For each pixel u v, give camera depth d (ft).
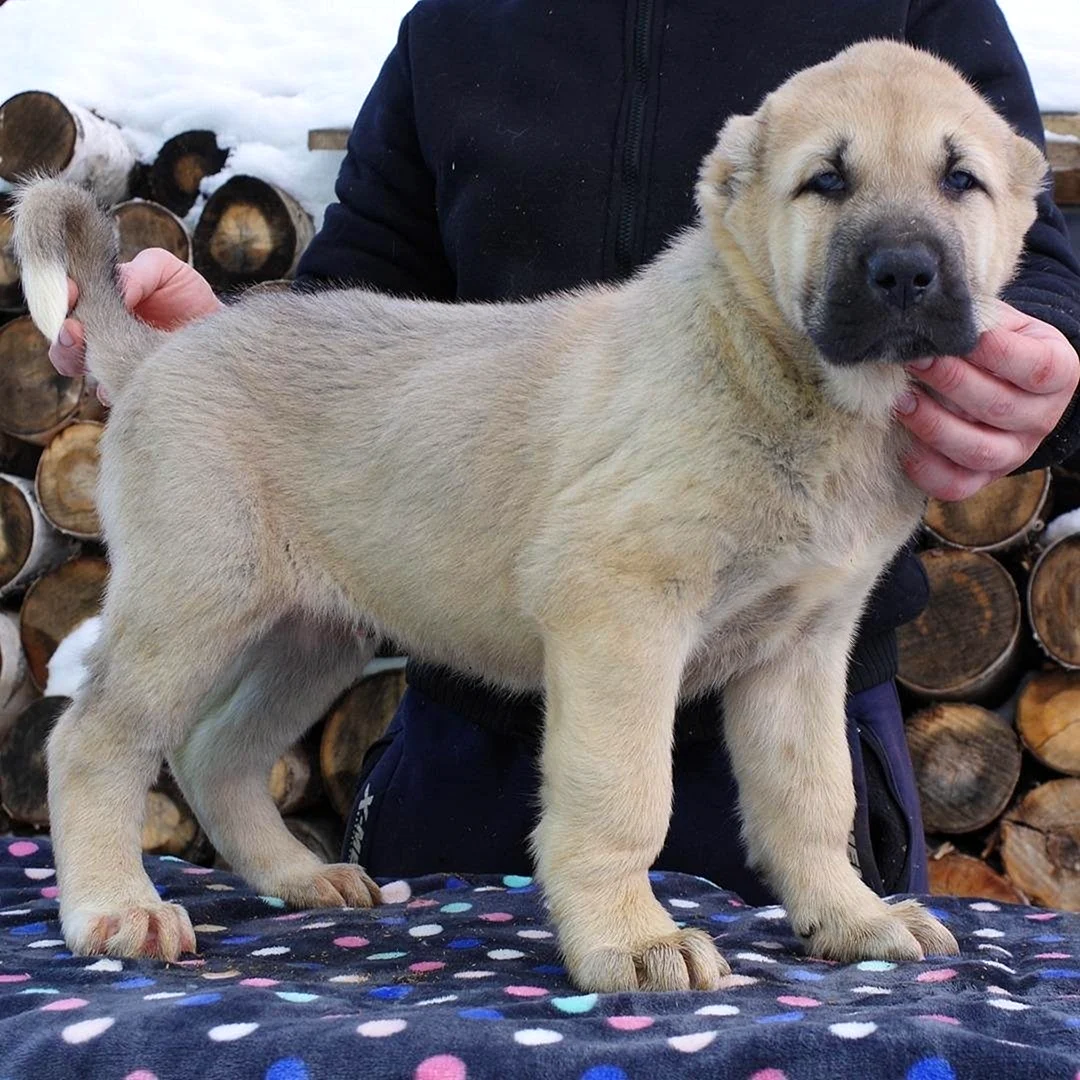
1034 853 4.44
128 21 5.34
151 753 2.65
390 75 3.65
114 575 2.72
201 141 5.01
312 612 2.84
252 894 2.88
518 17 3.40
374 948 2.36
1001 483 4.33
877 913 2.33
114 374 2.89
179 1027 1.73
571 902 2.14
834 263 2.23
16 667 4.89
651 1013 1.84
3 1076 1.67
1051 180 3.01
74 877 2.49
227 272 4.83
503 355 2.63
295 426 2.74
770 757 2.48
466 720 3.37
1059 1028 1.71
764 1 3.28
